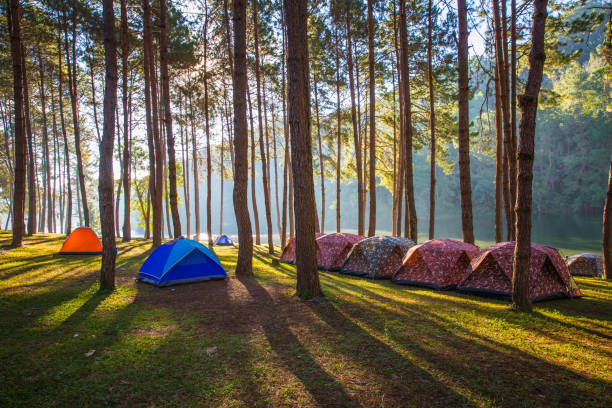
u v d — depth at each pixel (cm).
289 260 1650
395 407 364
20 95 1492
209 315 693
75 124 2088
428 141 2095
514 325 633
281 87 2244
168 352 511
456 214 7325
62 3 1802
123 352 506
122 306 741
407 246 1309
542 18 676
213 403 379
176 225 1520
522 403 369
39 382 420
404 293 950
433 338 553
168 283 950
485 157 6944
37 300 755
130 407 375
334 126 2416
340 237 1498
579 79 4606
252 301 792
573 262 1606
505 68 1318
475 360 472
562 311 775
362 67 2055
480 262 990
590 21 1290
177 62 1916
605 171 6028
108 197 856
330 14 1789
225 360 482
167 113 1506
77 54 2100
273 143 2881
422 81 1914
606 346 534
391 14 1731
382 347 516
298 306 735
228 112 2638
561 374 434
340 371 444
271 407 369
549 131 6669
